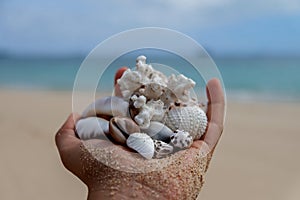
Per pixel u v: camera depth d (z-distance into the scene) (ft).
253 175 3.06
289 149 3.68
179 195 0.75
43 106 5.98
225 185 2.87
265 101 6.93
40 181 2.92
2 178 2.99
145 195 0.74
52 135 4.14
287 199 2.69
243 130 4.45
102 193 0.75
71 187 2.78
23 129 4.39
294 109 5.85
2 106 6.03
